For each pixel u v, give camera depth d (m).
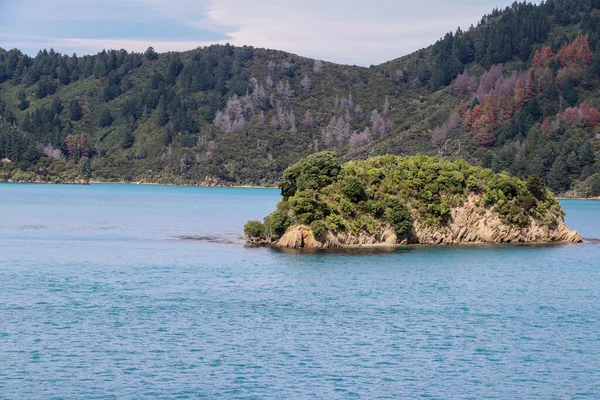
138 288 92.81
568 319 81.56
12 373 60.34
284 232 133.12
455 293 94.06
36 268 106.50
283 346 69.00
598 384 61.16
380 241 134.00
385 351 68.25
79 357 64.50
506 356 67.62
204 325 75.38
